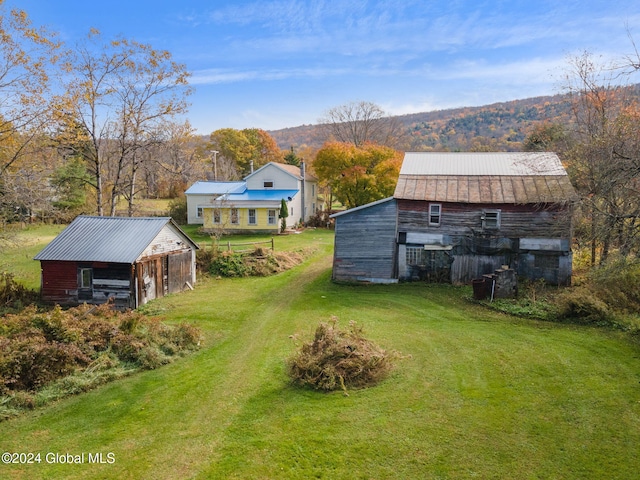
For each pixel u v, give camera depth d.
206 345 14.38
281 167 43.12
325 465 7.67
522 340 13.52
